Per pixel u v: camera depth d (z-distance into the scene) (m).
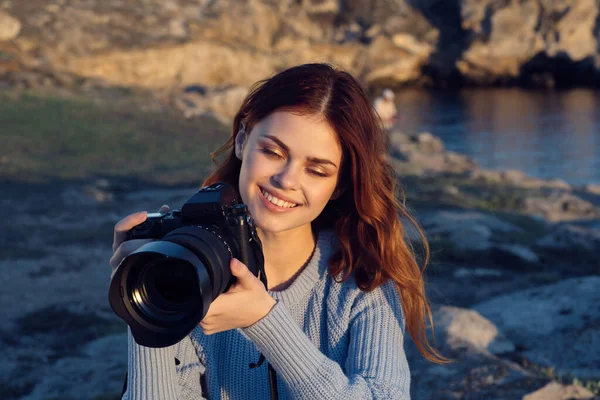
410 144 29.69
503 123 50.62
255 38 61.78
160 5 56.22
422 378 5.41
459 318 6.77
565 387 5.19
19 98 32.09
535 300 8.43
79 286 11.92
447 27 71.25
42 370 8.18
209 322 1.56
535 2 68.38
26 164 22.95
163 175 23.09
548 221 18.72
